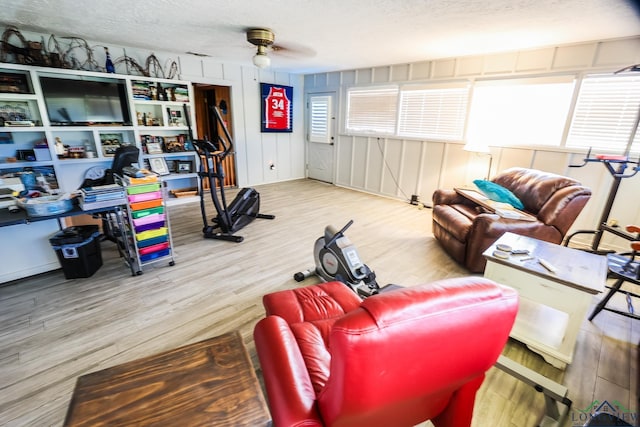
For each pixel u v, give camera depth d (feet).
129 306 7.23
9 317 6.75
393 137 16.72
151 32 10.60
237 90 17.85
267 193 18.30
